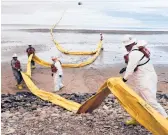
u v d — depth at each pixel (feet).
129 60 20.12
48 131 20.45
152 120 18.35
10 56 57.77
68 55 61.93
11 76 43.09
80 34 93.76
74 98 30.76
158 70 48.21
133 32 98.02
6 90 36.52
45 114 23.90
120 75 45.29
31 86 35.78
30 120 22.53
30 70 44.60
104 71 47.55
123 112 24.18
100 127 20.97
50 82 40.96
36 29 102.37
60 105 26.61
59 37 86.89
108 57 58.49
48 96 29.86
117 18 125.59
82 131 20.31
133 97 19.40
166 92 35.24
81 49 68.03
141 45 20.27
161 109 20.35
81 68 49.47
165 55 60.85
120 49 67.26
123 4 142.10
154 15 123.95
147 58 20.34
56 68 37.22
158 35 90.94
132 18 125.90
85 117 22.85
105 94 22.13
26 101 28.86
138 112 19.06
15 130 20.77
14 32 93.30
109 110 24.66
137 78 20.48
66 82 40.73
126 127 21.02
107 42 77.51
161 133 17.95
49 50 66.74
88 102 22.85
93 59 54.49
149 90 20.30
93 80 42.04
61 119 22.56
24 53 61.62
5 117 23.26
